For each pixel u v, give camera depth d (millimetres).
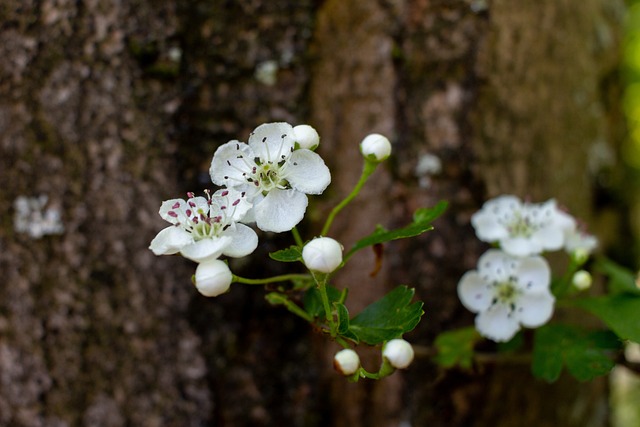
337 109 204
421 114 200
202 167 192
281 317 196
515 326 182
